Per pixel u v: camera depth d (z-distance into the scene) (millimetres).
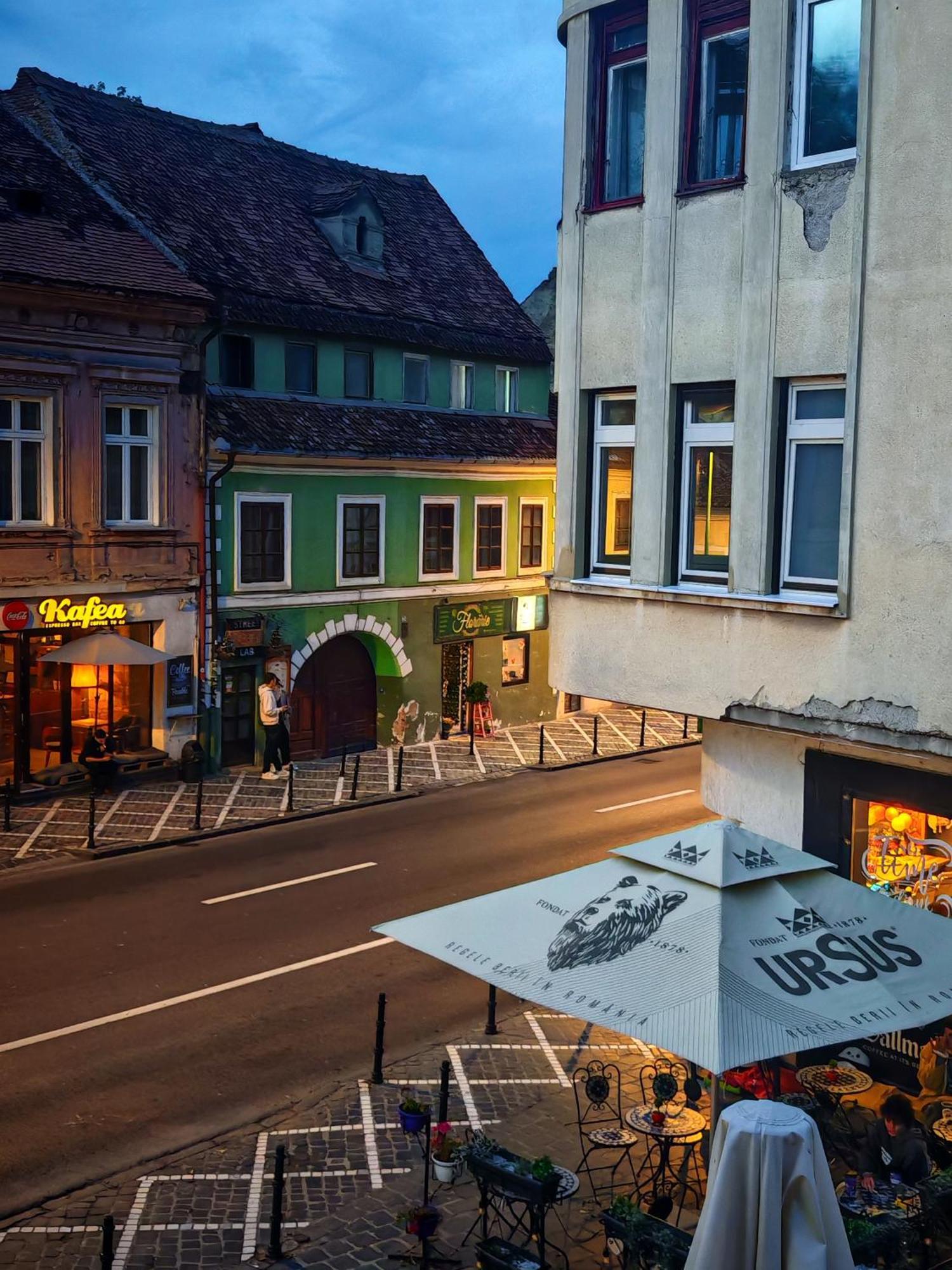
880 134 9641
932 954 7797
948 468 9391
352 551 27969
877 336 9734
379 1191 10078
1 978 14398
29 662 22672
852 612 10023
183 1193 10000
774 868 8039
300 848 20547
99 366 22719
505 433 32219
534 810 23641
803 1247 6000
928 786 10102
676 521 11422
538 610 33125
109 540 23266
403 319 30219
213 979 14625
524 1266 8195
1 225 22328
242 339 26656
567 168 12047
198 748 24812
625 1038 13430
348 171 34938
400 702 29484
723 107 10961
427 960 15578
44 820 21531
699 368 11023
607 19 11781
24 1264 8930
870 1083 10211
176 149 29859
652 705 11492
